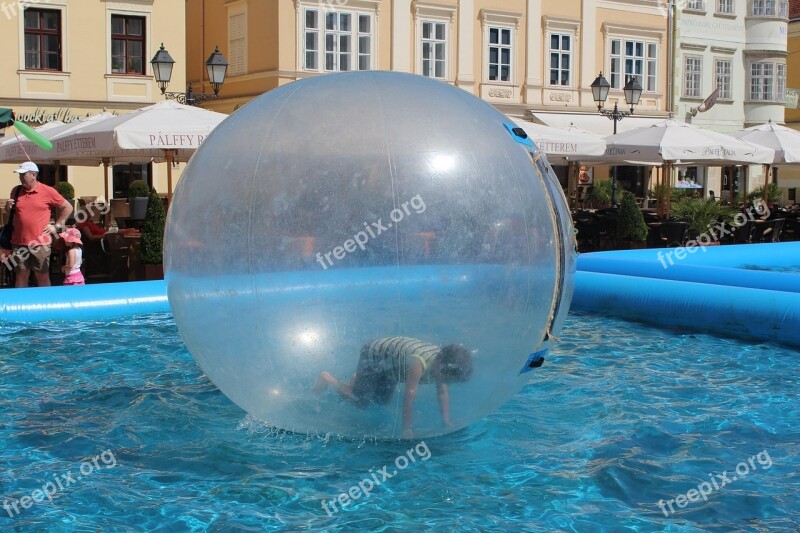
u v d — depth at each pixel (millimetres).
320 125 4555
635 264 11984
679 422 5926
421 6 29266
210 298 4645
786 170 35656
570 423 5832
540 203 4746
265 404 4863
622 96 33906
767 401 6492
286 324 4477
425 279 4398
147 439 5445
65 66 24516
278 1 27188
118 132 12367
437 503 4473
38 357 7645
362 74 4898
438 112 4641
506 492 4633
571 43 32594
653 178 34438
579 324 9656
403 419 4754
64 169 24328
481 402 4855
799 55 41906
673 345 8523
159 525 4223
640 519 4336
